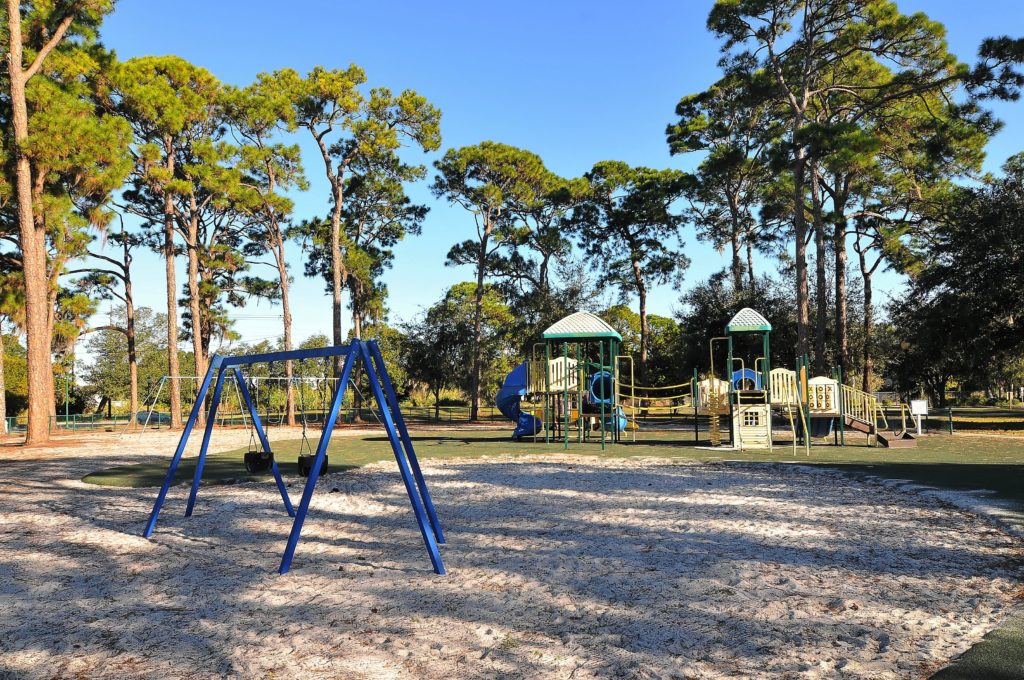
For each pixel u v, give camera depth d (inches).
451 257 1505.9
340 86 1140.5
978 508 254.4
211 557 213.2
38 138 736.3
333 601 164.1
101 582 185.3
